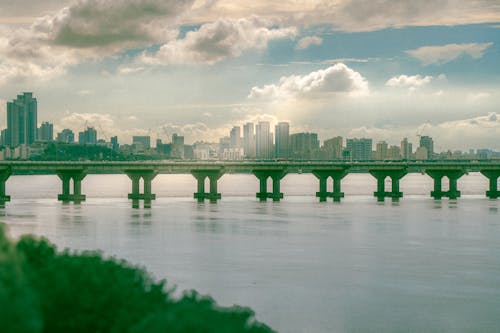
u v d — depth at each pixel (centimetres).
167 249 11700
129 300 3838
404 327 7031
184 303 3625
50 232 13838
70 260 3997
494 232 14575
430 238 13525
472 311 7681
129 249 11656
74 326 3719
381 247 12219
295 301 8044
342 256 11150
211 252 11425
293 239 13212
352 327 7000
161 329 3228
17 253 3391
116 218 17238
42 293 3703
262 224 15988
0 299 2819
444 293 8506
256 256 11050
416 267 10188
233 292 8444
